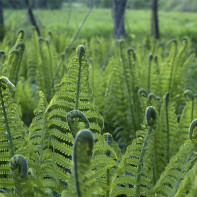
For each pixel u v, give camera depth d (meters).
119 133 3.41
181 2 32.94
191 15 25.84
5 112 1.51
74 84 1.58
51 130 1.56
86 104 1.60
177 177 1.54
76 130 1.26
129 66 3.33
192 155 1.53
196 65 5.89
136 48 5.75
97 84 3.71
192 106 2.45
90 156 1.00
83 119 1.26
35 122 1.59
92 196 1.08
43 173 1.52
